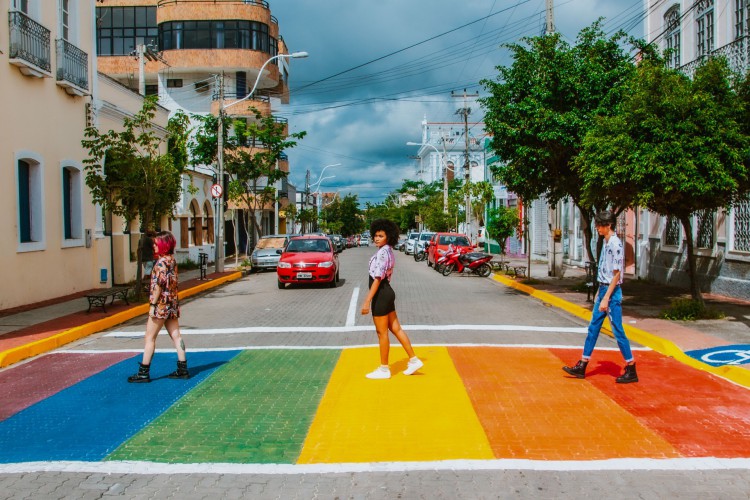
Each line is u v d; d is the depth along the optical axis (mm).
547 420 6000
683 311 11555
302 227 60594
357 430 5762
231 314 13797
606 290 7441
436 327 11469
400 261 36719
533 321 12242
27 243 14352
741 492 4430
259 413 6332
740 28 14633
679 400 6664
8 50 13578
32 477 4812
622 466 4887
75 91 16422
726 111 10453
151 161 15203
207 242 34156
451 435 5598
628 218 21875
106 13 43312
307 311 14055
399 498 4359
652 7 19328
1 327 11195
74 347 10148
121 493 4504
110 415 6355
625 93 12273
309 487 4562
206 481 4695
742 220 14328
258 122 40125
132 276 20469
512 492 4434
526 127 14836
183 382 7633
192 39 40156
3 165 13414
